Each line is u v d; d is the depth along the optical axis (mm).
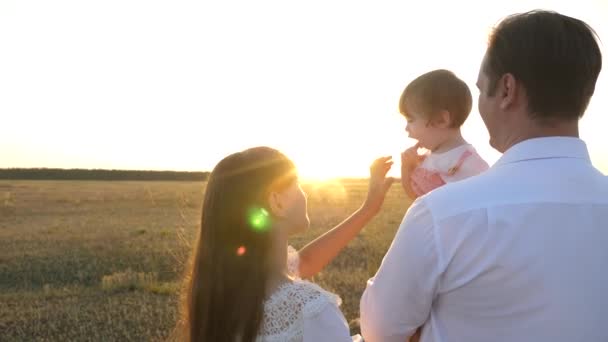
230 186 1950
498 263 1688
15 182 83438
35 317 9688
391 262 1856
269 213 1944
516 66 1738
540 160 1759
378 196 2854
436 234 1754
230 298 1885
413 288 1809
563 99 1729
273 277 1940
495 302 1714
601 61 1770
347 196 52156
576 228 1682
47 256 17391
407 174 3215
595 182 1753
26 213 34719
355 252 16188
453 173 2973
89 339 8344
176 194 55156
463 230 1727
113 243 20172
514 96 1770
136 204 42812
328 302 1876
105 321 9367
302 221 2014
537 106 1744
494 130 1884
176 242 20156
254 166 1958
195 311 1969
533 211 1695
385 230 22297
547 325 1660
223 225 1942
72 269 15266
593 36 1757
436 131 3084
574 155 1769
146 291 11719
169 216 32969
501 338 1723
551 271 1658
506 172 1773
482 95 1883
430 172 3039
